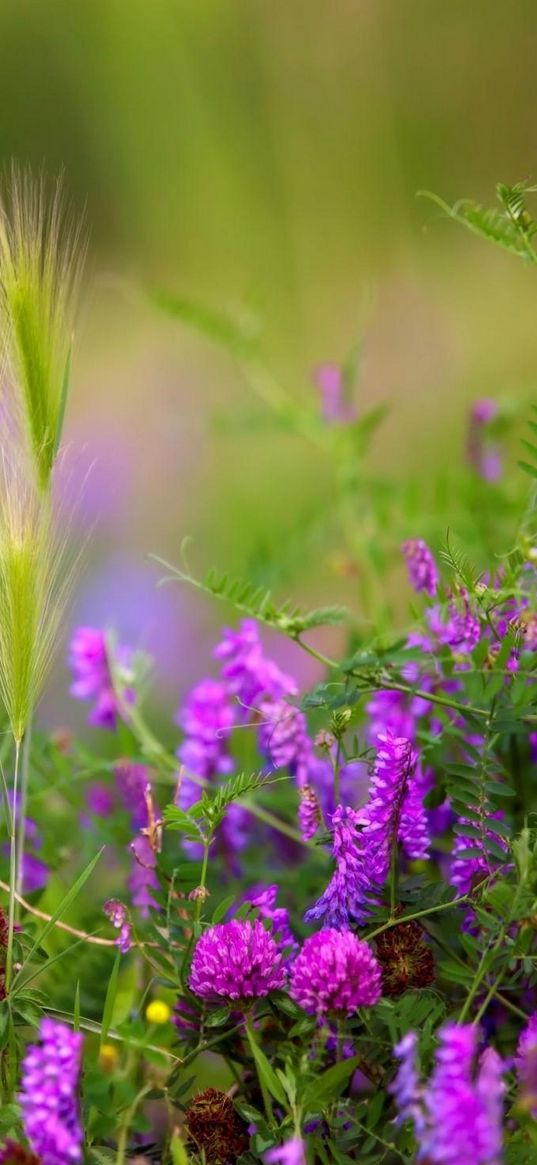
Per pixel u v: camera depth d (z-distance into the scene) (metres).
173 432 2.79
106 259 3.61
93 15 3.78
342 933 1.26
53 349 1.31
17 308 1.30
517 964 1.29
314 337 3.09
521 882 1.25
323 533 1.74
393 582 1.78
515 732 1.31
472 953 1.27
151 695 1.93
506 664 1.31
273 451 2.67
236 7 3.63
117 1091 1.24
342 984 1.24
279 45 3.60
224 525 2.53
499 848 1.29
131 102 3.64
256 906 1.31
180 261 3.54
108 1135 1.26
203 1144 1.26
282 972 1.26
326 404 1.83
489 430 1.60
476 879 1.29
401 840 1.29
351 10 3.61
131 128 3.62
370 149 3.48
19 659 1.28
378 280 3.15
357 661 1.32
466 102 3.69
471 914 1.30
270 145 3.51
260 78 3.58
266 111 3.55
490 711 1.30
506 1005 1.29
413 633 1.39
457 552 1.31
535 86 3.67
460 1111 1.18
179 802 1.41
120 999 1.31
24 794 1.37
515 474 1.62
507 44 3.71
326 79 3.57
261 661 1.41
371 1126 1.25
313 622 1.34
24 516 1.29
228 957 1.25
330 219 3.44
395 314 2.82
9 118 3.96
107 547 2.63
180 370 2.92
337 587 1.97
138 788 1.43
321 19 3.60
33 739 1.47
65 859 1.45
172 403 2.84
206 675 2.22
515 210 1.34
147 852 1.37
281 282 3.37
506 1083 1.25
